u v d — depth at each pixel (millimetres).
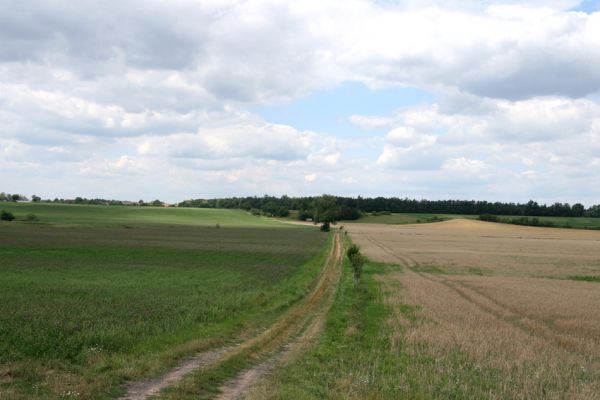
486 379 14953
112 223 157125
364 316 26047
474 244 113375
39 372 14055
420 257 74062
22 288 30656
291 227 177750
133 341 17953
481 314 26938
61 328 19234
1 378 13406
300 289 35969
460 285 41938
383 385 14125
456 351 18297
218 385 13758
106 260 53000
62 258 53688
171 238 97688
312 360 16922
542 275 53312
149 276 39969
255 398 12312
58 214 185750
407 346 19156
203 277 40406
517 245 113312
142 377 14094
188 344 17828
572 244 121688
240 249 75562
